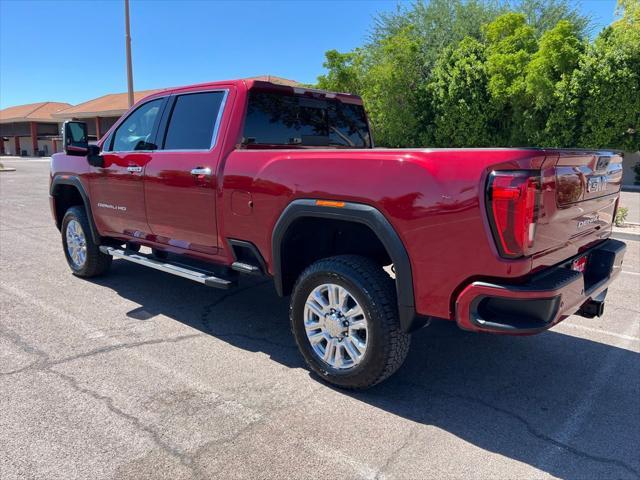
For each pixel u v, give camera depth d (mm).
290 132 4621
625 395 3525
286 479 2600
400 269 3066
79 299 5355
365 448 2867
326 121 5047
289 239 3740
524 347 4324
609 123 17656
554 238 2979
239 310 5129
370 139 5617
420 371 3850
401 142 21562
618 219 9930
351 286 3271
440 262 2924
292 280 3896
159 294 5574
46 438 2891
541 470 2709
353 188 3213
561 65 17766
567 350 4270
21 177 23562
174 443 2871
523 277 2787
